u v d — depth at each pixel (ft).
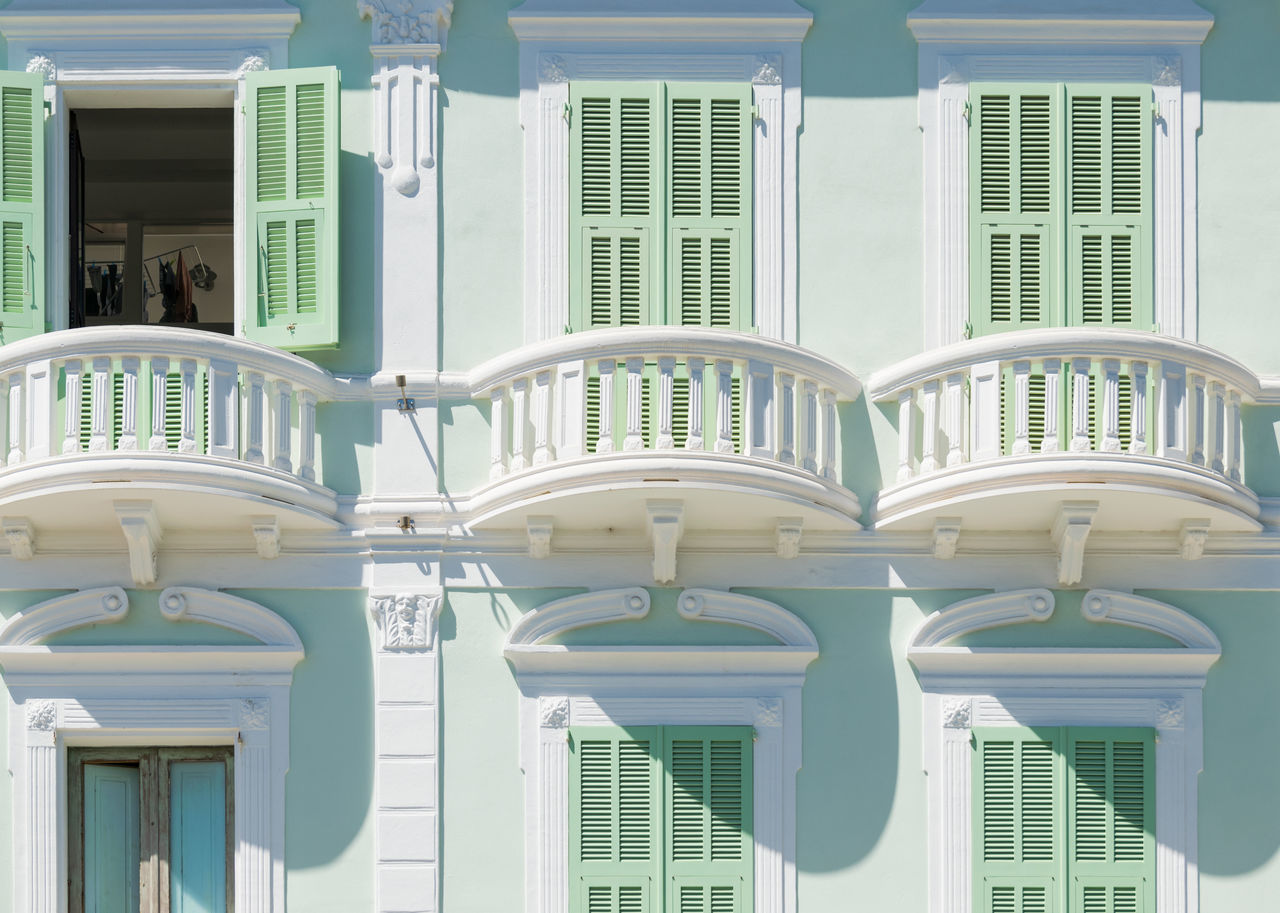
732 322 59.21
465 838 55.98
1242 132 60.59
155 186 80.23
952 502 55.47
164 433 54.65
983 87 60.34
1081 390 55.16
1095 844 56.08
